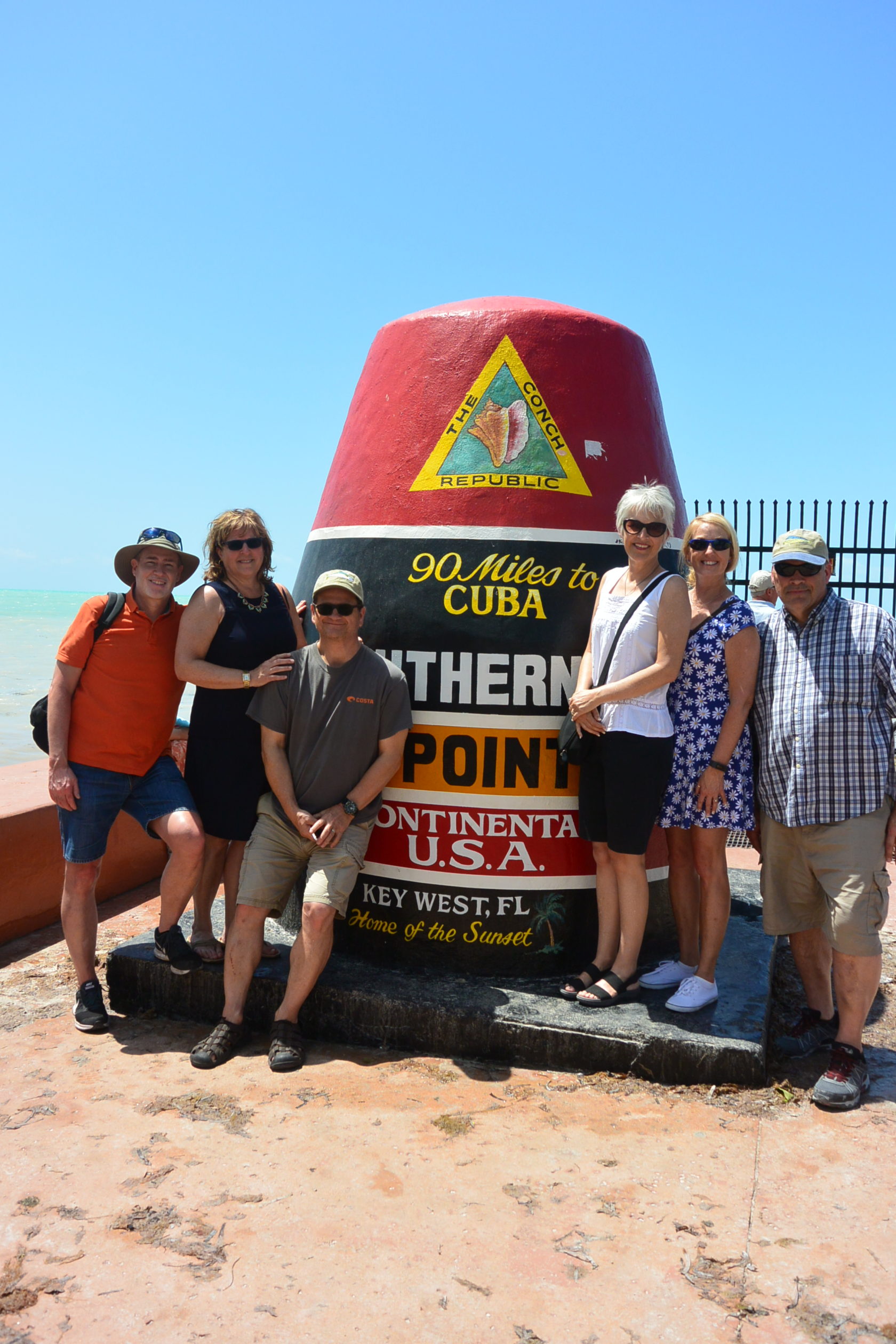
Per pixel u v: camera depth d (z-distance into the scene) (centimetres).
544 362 425
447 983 402
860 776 342
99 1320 232
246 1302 238
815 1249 260
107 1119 322
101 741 388
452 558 413
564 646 407
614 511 423
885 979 467
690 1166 298
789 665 358
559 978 413
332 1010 389
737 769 370
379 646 422
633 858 374
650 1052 351
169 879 388
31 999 432
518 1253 257
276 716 379
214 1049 365
